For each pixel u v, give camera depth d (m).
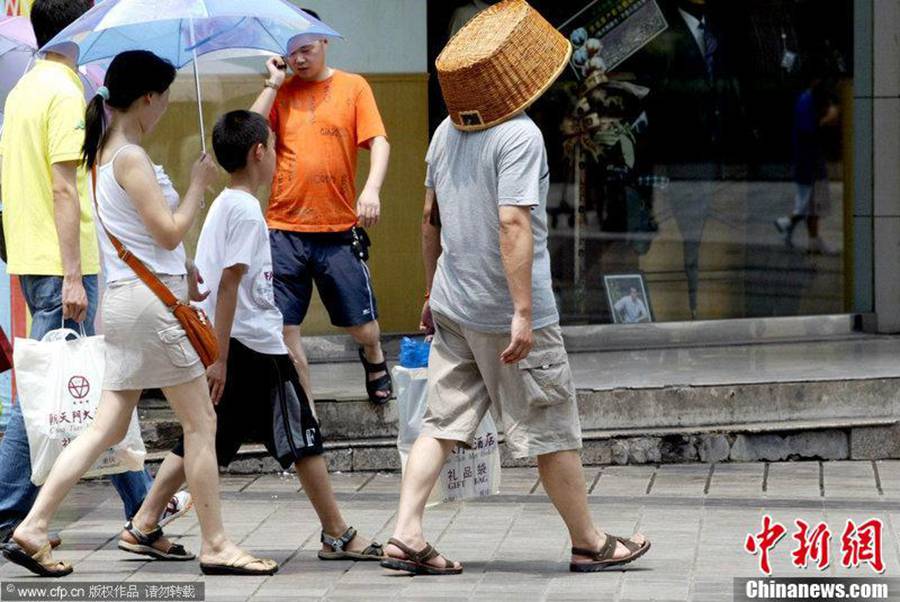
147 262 9.25
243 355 9.82
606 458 12.81
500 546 10.35
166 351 9.25
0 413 13.02
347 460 12.69
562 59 9.43
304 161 12.16
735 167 16.52
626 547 9.66
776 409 13.24
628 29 16.09
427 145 15.30
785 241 16.73
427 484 9.52
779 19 16.48
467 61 9.15
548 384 9.29
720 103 16.41
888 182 16.78
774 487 12.05
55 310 10.61
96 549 10.31
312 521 11.16
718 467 12.79
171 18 9.82
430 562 9.52
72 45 10.56
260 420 9.90
